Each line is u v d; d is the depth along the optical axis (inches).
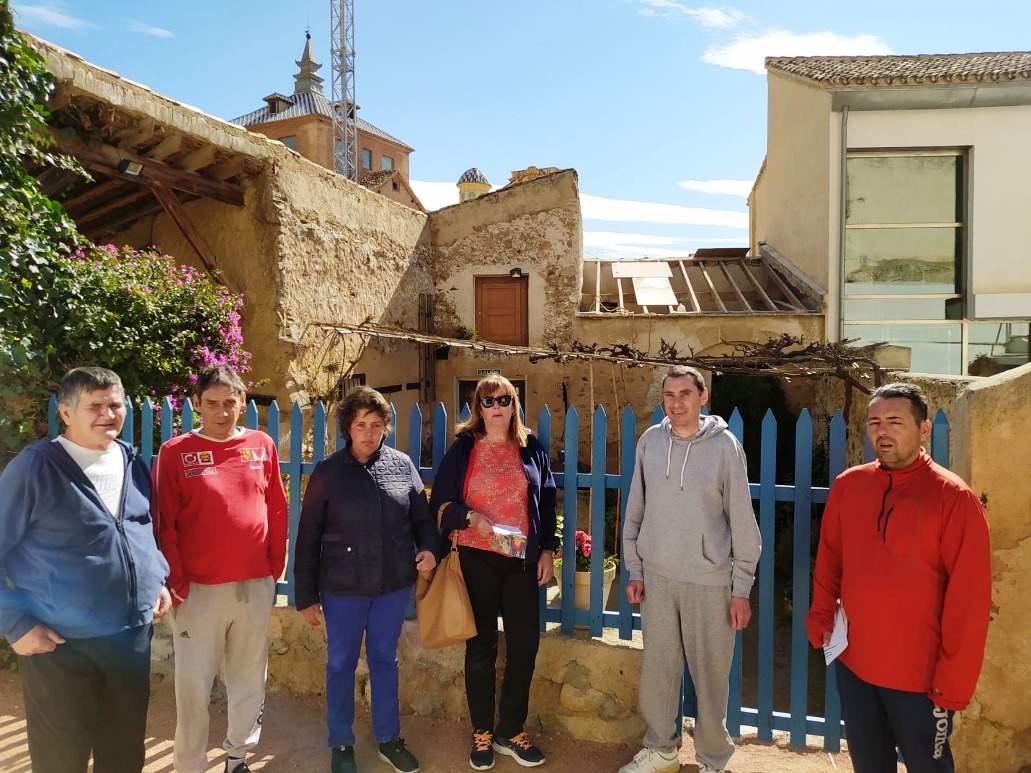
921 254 491.8
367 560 124.4
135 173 264.5
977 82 459.2
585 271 593.0
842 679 101.3
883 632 94.8
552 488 134.1
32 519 97.2
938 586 92.9
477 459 130.9
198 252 301.6
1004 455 112.7
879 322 493.4
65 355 199.6
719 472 116.7
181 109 262.1
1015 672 113.8
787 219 561.0
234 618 123.1
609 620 140.7
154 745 136.3
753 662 220.7
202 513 119.7
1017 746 114.3
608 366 491.8
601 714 137.8
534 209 514.0
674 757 124.8
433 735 140.3
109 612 100.9
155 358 216.1
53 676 98.1
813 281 507.2
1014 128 473.1
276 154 319.0
